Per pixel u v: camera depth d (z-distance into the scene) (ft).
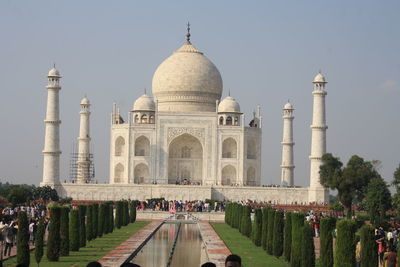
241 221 381.60
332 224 205.05
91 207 327.06
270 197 624.18
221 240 333.01
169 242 339.57
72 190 625.82
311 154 621.72
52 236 248.73
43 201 546.67
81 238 295.07
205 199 619.67
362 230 192.65
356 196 549.95
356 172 522.88
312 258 217.97
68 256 262.67
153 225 445.78
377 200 432.66
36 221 317.83
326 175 578.25
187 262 260.83
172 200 622.95
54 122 625.41
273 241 270.87
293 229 234.79
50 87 625.82
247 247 306.96
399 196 389.60
